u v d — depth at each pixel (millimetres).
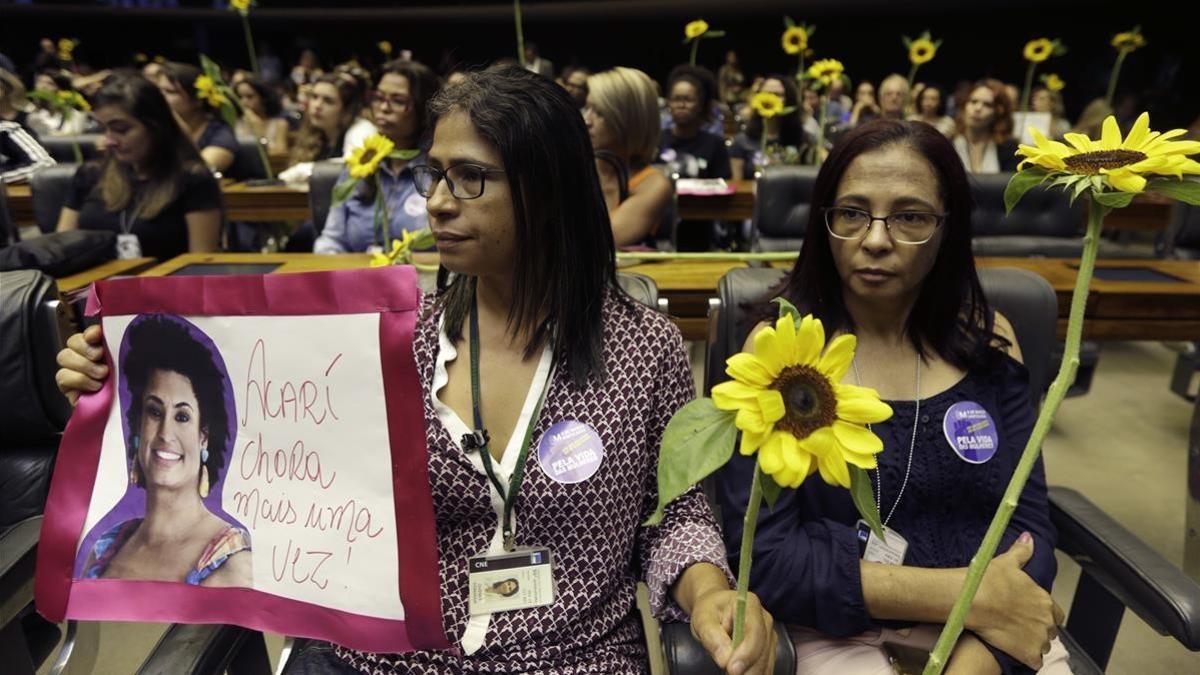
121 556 859
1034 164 582
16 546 1056
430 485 878
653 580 930
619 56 13156
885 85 5008
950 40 11484
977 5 10719
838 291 1103
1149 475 2504
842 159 996
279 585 833
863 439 490
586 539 919
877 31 11820
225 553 846
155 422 857
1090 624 1152
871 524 517
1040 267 1949
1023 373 1089
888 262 976
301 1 12906
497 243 887
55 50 10219
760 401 475
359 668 925
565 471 905
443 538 935
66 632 1018
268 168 3986
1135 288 1748
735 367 495
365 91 5207
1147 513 2281
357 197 2387
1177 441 2738
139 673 841
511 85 877
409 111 2326
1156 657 1710
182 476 854
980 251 2631
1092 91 9750
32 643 1226
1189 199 522
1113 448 2686
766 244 2707
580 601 914
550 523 915
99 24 12711
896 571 939
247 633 970
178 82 3777
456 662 896
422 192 914
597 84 2221
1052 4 10289
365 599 813
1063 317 1766
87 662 1042
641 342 975
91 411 872
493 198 866
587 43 13172
